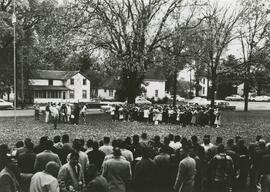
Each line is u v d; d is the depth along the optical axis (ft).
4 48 207.92
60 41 132.16
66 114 124.47
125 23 135.03
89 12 133.59
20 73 218.18
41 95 299.99
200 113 119.14
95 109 204.54
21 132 94.63
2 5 207.92
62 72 318.24
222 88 343.67
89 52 133.69
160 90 384.06
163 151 36.78
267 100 336.70
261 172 37.45
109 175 30.60
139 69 132.46
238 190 41.52
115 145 37.96
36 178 25.32
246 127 118.42
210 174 34.91
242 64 185.78
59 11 138.31
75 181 29.32
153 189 33.47
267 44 179.73
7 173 26.81
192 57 148.46
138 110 132.46
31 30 208.23
